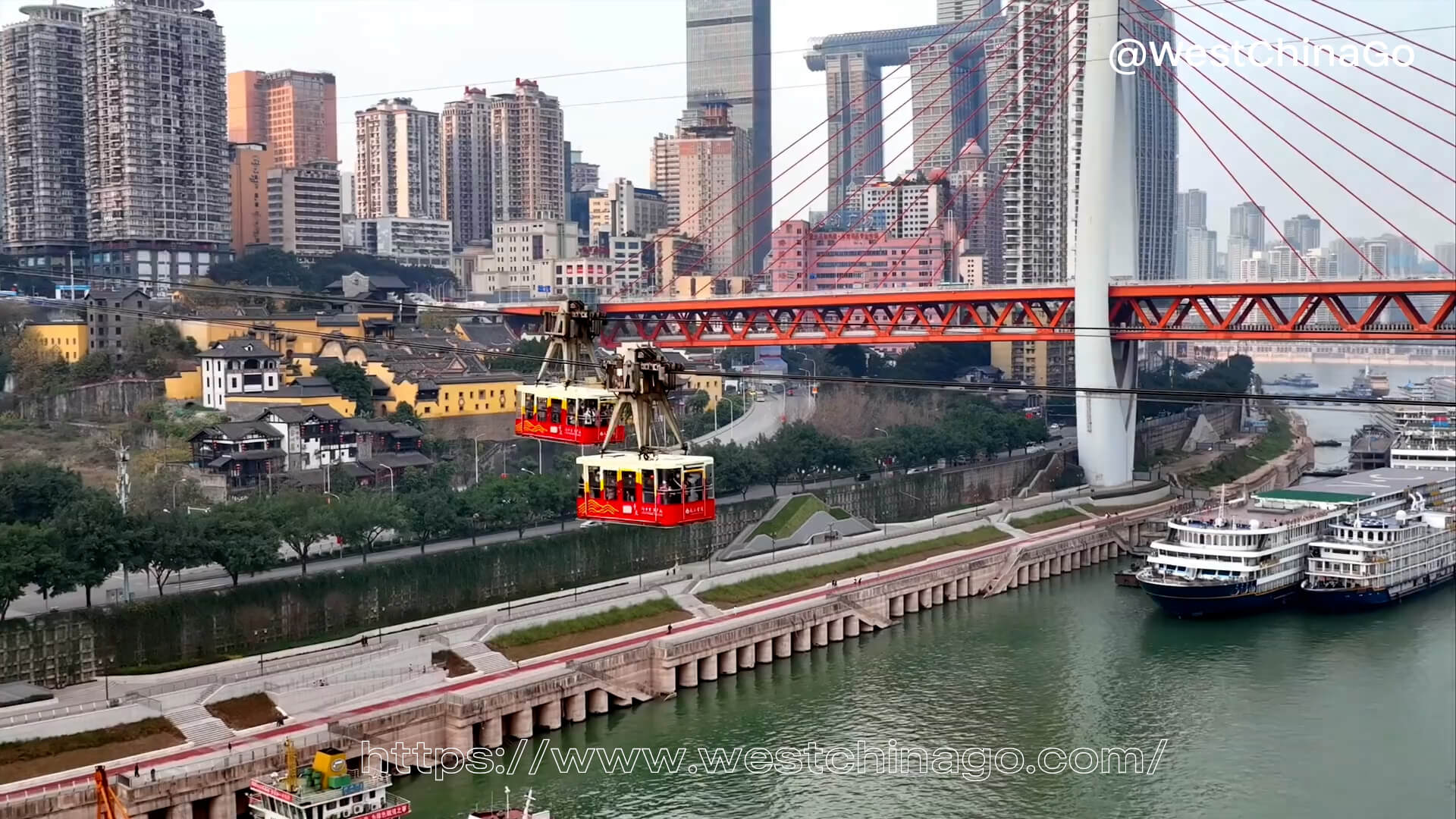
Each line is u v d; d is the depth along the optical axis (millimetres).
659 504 99188
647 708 192750
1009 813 152000
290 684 170500
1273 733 177000
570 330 100812
